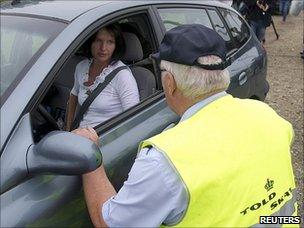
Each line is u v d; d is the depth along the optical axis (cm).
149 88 249
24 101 165
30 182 156
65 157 148
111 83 243
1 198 147
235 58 329
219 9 350
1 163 151
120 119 212
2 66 184
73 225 165
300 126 495
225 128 139
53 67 177
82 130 190
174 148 131
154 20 254
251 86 346
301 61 812
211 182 127
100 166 159
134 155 204
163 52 144
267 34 1048
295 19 1259
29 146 158
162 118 230
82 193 168
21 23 206
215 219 130
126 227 139
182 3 298
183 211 128
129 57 264
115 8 223
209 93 144
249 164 136
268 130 146
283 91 629
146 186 130
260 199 137
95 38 245
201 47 138
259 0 764
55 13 209
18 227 144
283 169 146
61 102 253
